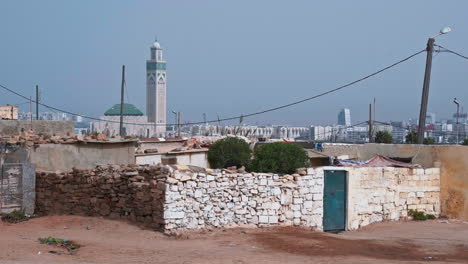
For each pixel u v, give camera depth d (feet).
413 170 74.64
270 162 78.28
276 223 60.64
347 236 59.98
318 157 95.86
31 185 65.98
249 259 44.19
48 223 58.08
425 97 89.66
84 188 62.49
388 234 62.90
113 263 41.45
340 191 67.10
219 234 54.70
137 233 53.42
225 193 57.47
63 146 76.02
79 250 45.98
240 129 187.62
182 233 53.36
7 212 63.57
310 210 63.52
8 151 71.51
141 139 115.96
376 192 70.64
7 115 116.47
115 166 62.69
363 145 93.09
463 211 74.43
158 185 54.44
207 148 102.89
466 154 74.23
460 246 55.16
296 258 45.62
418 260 47.62
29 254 42.93
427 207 75.72
